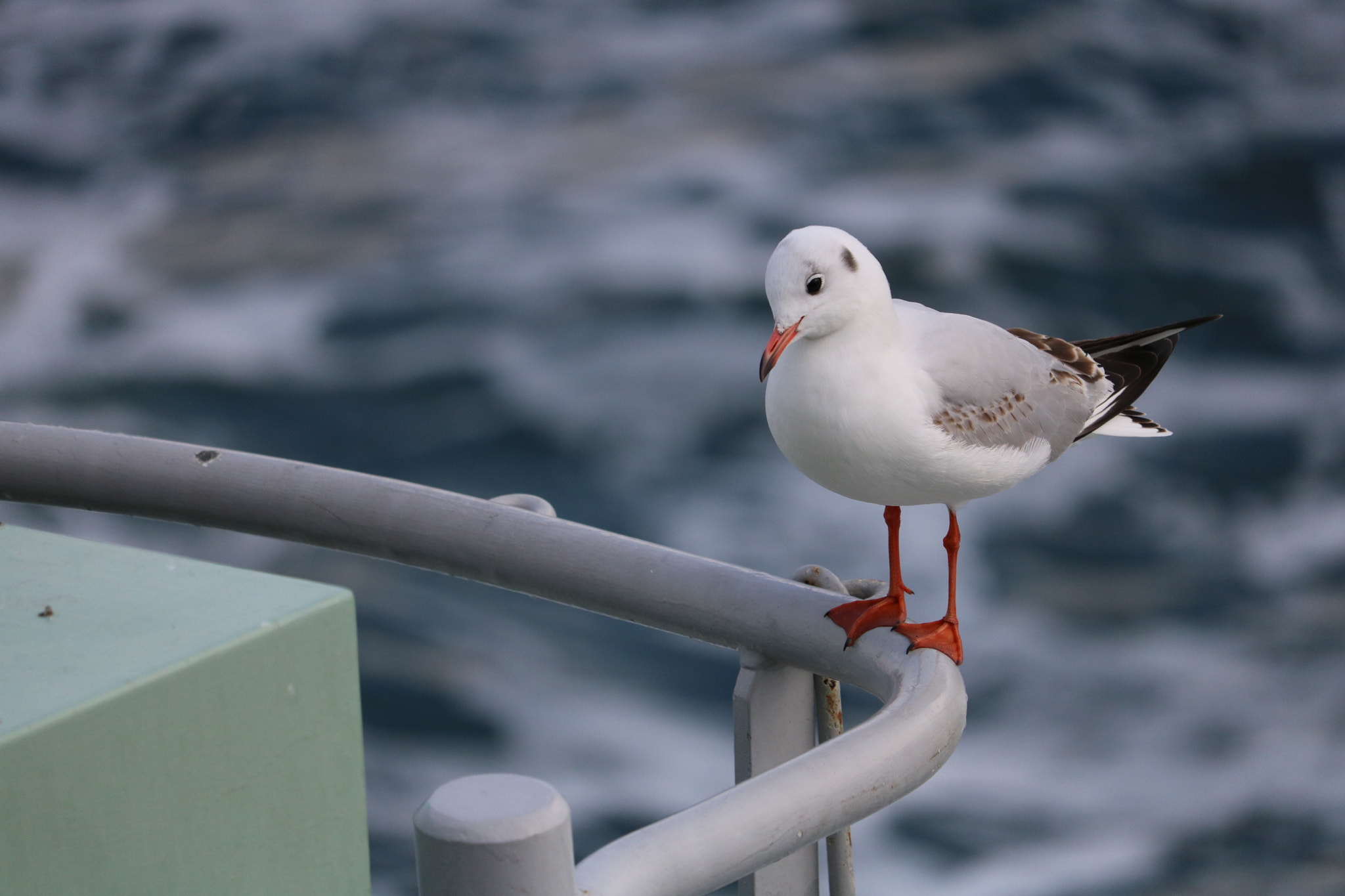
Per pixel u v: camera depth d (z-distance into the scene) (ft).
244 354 60.23
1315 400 56.13
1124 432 17.84
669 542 46.93
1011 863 33.81
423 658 42.24
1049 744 38.42
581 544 10.44
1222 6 93.76
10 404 57.41
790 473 50.60
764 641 10.09
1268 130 78.59
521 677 41.22
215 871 7.47
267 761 7.63
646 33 91.30
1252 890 32.71
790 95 81.66
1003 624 43.42
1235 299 63.16
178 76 88.17
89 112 84.48
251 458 11.48
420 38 91.30
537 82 85.20
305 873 8.04
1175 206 70.95
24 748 6.40
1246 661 41.96
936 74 84.12
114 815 6.88
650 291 62.80
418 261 66.59
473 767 36.96
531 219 69.31
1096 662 41.70
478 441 53.26
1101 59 86.28
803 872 10.61
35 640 7.25
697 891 6.86
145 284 66.74
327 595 7.85
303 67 88.94
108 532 48.88
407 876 32.24
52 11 97.96
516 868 5.67
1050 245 66.80
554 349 58.85
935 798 36.27
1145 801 36.06
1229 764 37.47
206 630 7.38
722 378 56.34
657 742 38.29
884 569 45.47
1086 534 48.16
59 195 75.87
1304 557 47.14
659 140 77.00
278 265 67.26
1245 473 51.70
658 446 52.34
